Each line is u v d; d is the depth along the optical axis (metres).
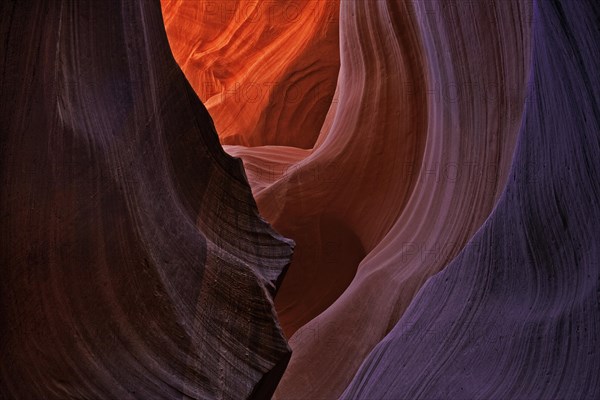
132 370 1.54
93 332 1.48
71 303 1.43
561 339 1.99
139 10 2.27
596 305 1.88
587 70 1.86
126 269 1.69
